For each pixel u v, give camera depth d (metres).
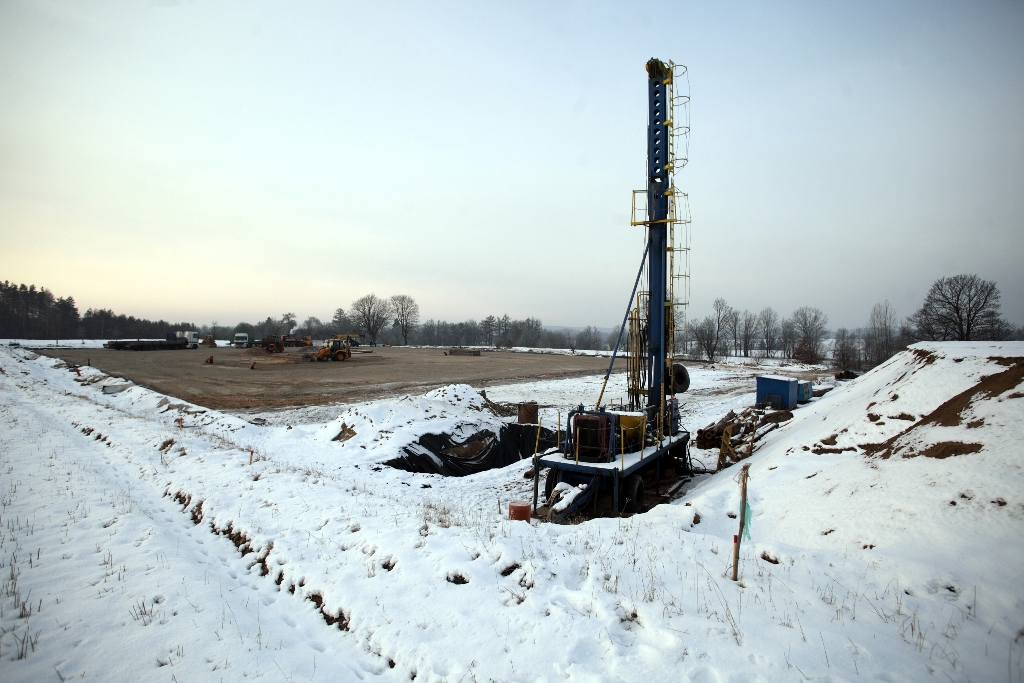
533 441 21.28
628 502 12.40
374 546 7.27
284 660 5.32
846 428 12.42
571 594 5.71
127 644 5.61
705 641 4.80
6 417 18.75
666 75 14.58
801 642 4.75
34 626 5.96
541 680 4.58
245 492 10.49
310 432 20.83
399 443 16.77
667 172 14.58
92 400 27.55
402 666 5.11
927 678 4.31
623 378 47.66
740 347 125.88
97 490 10.95
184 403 25.08
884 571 5.91
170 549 8.11
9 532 8.56
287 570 7.18
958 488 6.99
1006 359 11.83
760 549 6.74
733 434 20.00
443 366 58.50
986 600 5.24
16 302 135.00
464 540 7.12
